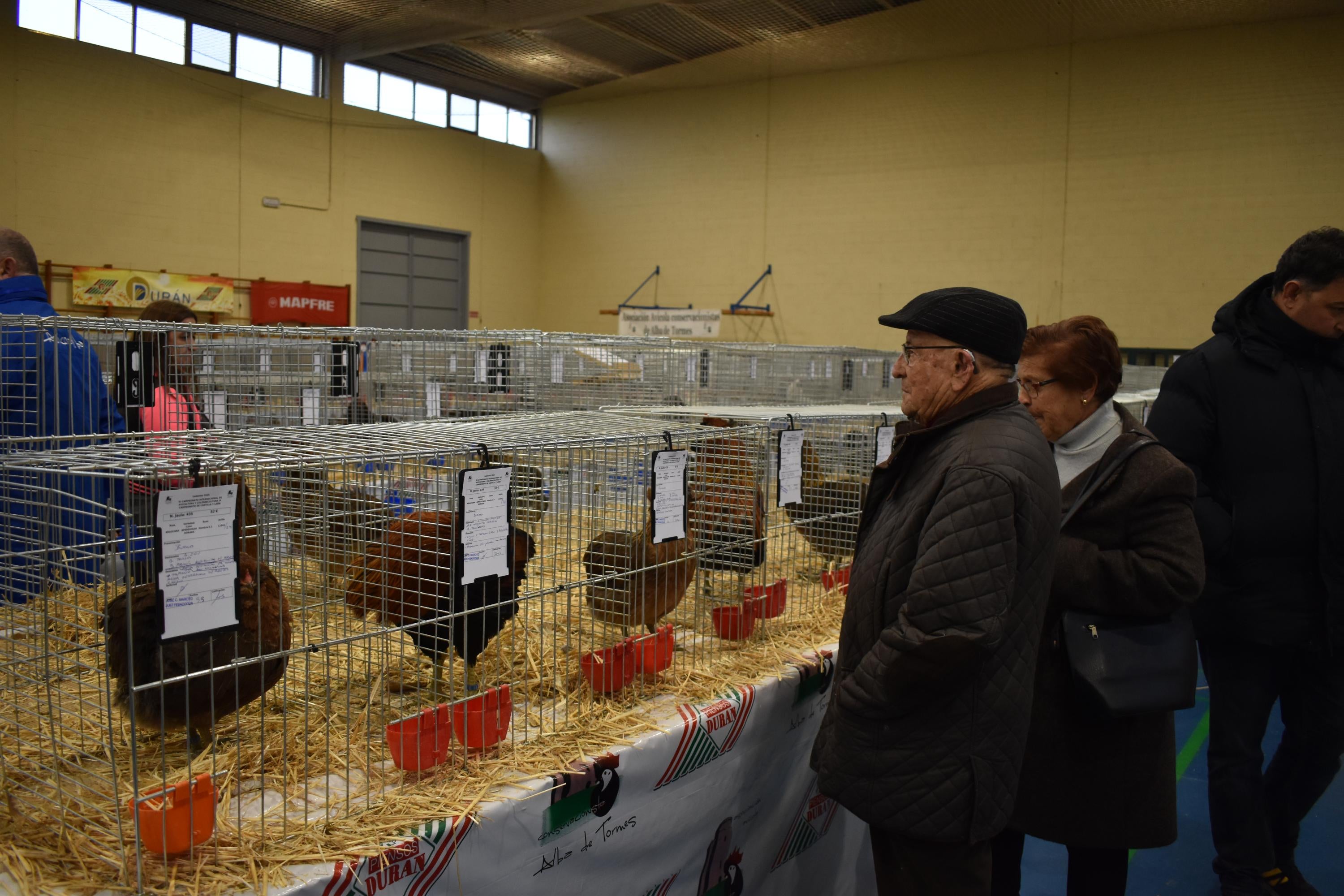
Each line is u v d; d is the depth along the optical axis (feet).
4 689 4.82
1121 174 38.47
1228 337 7.97
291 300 42.39
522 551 6.64
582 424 8.39
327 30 41.19
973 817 5.38
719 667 7.64
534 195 53.83
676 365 18.26
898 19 38.34
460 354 14.17
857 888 9.37
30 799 4.68
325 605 5.31
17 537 5.48
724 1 37.68
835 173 45.06
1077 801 6.65
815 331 45.98
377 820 4.81
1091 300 39.32
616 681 6.70
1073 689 6.61
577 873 5.68
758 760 7.36
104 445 5.80
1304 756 8.28
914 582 5.20
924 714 5.43
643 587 7.22
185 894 4.10
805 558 10.78
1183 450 7.93
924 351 5.72
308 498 6.48
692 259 49.32
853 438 11.06
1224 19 35.73
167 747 5.39
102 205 36.42
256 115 41.04
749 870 7.42
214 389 10.97
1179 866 10.34
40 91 34.55
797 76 45.88
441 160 48.70
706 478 8.70
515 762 5.61
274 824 4.73
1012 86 40.52
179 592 4.05
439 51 45.27
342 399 12.14
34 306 9.16
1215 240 36.86
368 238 46.09
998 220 41.11
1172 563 6.33
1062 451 7.02
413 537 6.06
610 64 46.11
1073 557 6.59
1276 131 35.58
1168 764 6.75
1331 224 34.88
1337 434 7.44
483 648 6.29
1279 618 7.63
